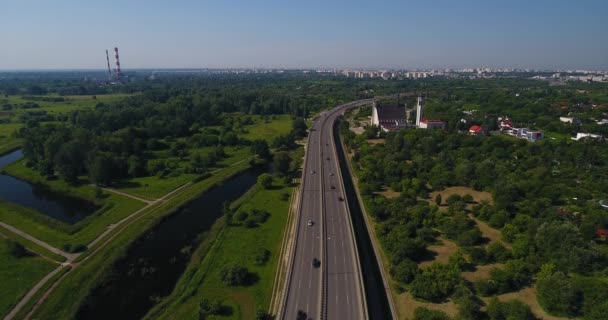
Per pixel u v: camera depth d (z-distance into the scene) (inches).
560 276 4180.6
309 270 4643.2
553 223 5246.1
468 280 4626.0
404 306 4247.0
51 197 7795.3
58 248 5472.4
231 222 6471.5
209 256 5388.8
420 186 7559.1
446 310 4121.6
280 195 7775.6
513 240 5428.2
